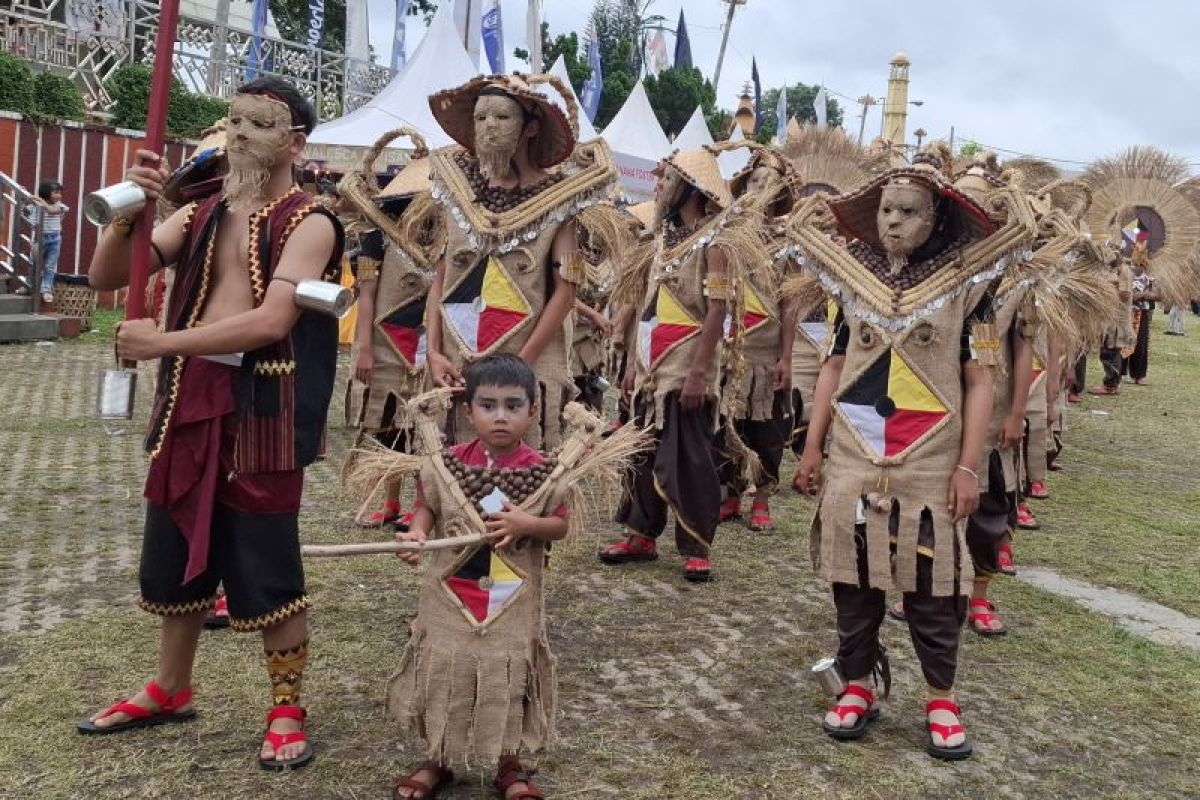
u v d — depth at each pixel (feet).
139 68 53.42
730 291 18.58
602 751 12.26
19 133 47.70
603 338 25.79
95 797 10.69
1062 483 29.86
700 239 18.93
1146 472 32.32
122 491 22.47
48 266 45.16
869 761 12.47
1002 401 16.19
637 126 52.80
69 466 24.30
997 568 16.58
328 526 20.65
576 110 16.07
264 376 11.20
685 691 14.15
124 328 10.63
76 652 13.99
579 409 11.30
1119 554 22.41
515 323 15.66
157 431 11.31
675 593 18.26
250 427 11.14
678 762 12.12
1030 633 17.20
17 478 23.09
